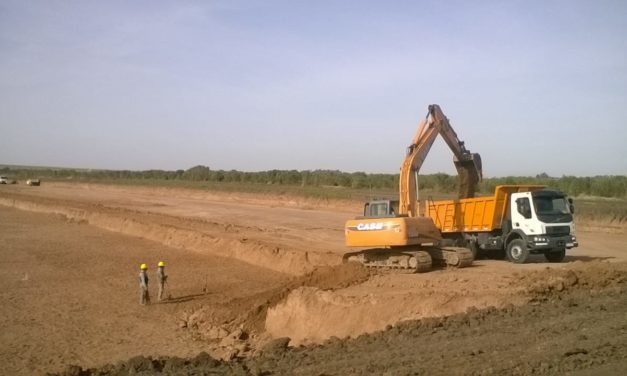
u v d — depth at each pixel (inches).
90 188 3577.8
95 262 1046.4
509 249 775.1
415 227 720.3
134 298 780.6
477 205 807.1
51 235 1417.3
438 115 800.9
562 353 326.6
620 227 1238.3
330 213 1798.7
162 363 390.6
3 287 829.8
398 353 361.1
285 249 1013.8
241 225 1450.5
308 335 599.2
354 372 323.9
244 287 839.1
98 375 383.2
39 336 604.1
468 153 833.5
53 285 851.4
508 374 297.3
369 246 743.1
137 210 1918.1
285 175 3152.1
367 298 590.9
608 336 363.6
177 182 3503.9
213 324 656.4
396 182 2415.1
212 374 344.5
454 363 323.6
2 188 3344.0
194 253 1152.2
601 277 581.9
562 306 465.1
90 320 669.9
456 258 720.3
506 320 430.0
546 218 744.3
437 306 530.0
